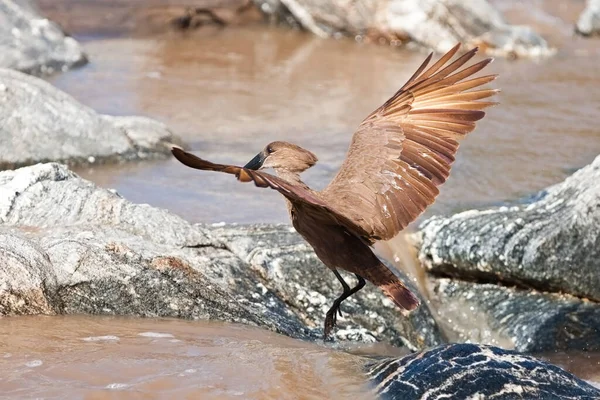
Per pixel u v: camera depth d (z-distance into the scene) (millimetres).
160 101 19172
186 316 10867
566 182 13805
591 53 25125
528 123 18578
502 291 12852
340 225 7656
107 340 9906
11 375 8938
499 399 8953
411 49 25031
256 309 11211
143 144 16250
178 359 9555
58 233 11164
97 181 14898
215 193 14625
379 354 11320
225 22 25781
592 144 17500
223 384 9078
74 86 19797
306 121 18406
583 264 12383
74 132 15695
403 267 13164
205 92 20000
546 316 12195
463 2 24750
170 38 24359
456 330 12633
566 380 9242
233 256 11867
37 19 22031
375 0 25234
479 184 15438
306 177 15359
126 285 10734
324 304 11703
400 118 7762
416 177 7449
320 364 9688
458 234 13203
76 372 9086
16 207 11773
